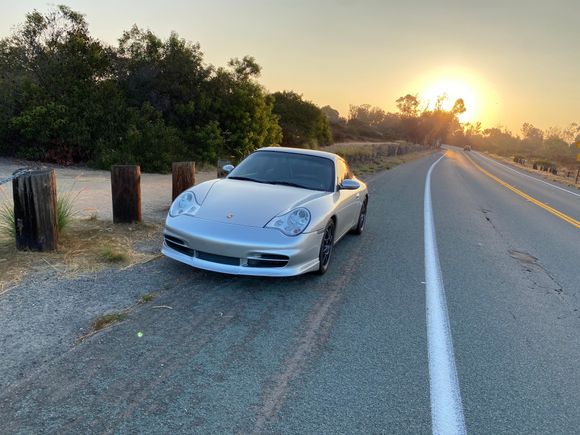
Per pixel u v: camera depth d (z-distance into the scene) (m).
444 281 5.32
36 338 3.06
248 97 18.75
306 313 3.96
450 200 13.41
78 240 5.18
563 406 2.88
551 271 6.24
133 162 13.40
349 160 22.81
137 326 3.37
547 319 4.39
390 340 3.60
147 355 2.98
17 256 4.46
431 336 3.75
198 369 2.88
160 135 14.68
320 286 4.71
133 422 2.32
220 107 18.09
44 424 2.25
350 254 6.17
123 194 6.01
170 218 4.50
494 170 39.25
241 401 2.60
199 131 17.17
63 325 3.28
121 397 2.52
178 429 2.30
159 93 17.17
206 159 16.48
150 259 4.85
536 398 2.95
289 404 2.62
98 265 4.50
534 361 3.47
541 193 20.08
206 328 3.46
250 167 5.72
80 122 13.68
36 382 2.58
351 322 3.88
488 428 2.59
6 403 2.38
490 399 2.89
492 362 3.40
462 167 37.78
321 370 3.04
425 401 2.79
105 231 5.68
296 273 4.27
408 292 4.79
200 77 18.19
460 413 2.70
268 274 4.12
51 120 13.11
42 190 4.49
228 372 2.88
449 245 7.26
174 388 2.65
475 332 3.93
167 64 17.23
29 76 14.44
